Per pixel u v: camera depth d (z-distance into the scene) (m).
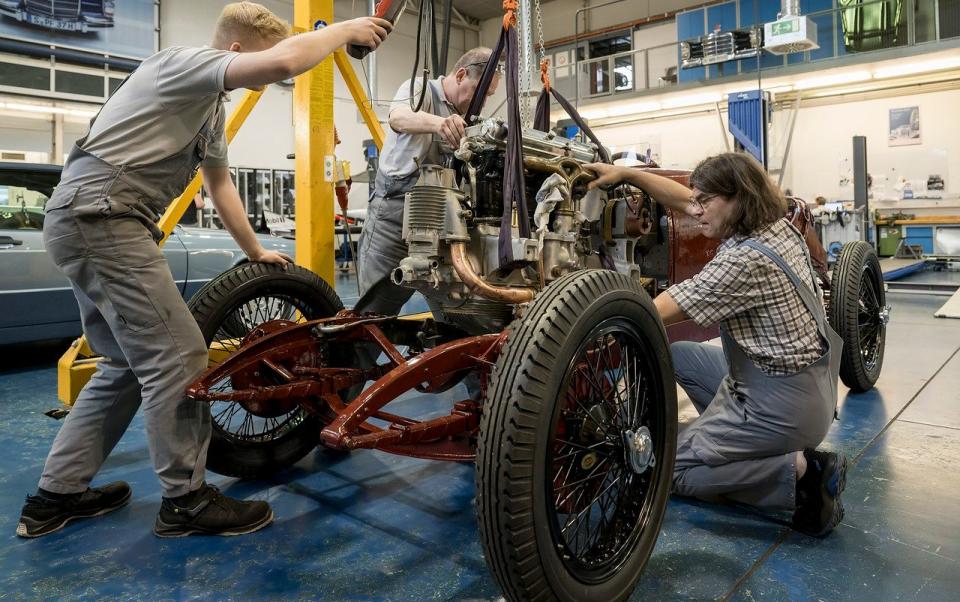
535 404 1.29
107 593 1.59
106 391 1.96
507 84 1.75
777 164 13.84
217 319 2.16
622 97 13.85
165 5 13.35
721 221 1.89
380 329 2.15
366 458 2.58
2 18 11.23
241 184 14.05
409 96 2.38
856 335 3.18
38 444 2.75
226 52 1.65
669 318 1.81
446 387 1.99
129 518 2.03
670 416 1.69
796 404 1.84
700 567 1.71
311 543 1.86
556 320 1.35
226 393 1.79
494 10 18.77
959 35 11.03
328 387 2.04
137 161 1.72
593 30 17.59
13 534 1.91
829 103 13.38
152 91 1.70
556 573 1.33
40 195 4.25
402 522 2.00
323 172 3.36
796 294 1.84
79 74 12.15
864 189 10.16
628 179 2.10
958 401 3.23
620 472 1.64
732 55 12.23
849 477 2.29
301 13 3.37
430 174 1.81
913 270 10.34
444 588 1.61
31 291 4.05
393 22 1.81
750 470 1.94
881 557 1.75
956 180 12.24
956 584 1.61
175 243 4.59
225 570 1.70
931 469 2.35
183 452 1.85
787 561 1.74
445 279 1.88
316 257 3.37
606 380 1.63
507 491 1.26
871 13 11.65
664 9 16.45
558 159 1.94
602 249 2.28
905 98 12.62
